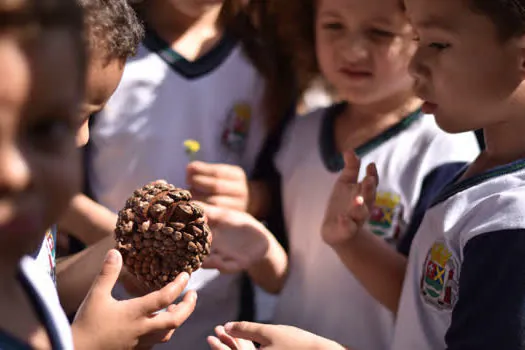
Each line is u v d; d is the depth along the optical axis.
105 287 0.77
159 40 1.49
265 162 1.55
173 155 1.48
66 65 0.47
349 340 1.34
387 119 1.38
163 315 0.80
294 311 1.42
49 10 0.46
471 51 0.92
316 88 1.60
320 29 1.35
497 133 1.00
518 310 0.84
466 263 0.92
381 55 1.29
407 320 1.10
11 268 0.54
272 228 1.54
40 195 0.48
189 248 0.89
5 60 0.43
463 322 0.90
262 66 1.55
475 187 0.99
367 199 1.19
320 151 1.45
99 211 1.39
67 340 0.65
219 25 1.55
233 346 1.04
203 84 1.50
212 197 1.41
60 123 0.48
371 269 1.21
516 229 0.86
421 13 0.95
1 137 0.44
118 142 1.44
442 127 1.01
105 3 0.85
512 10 0.88
